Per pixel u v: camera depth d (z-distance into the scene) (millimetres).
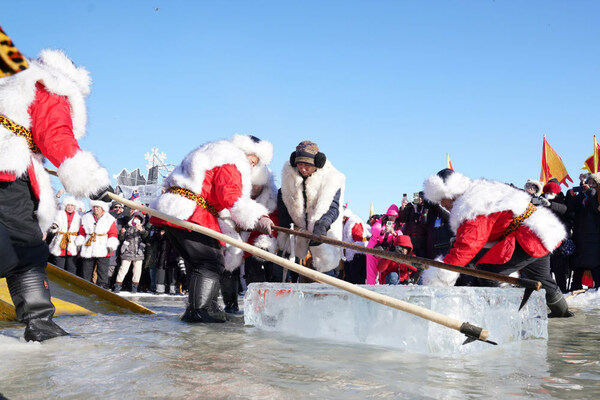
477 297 2891
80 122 3076
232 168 4109
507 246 4168
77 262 9523
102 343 2754
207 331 3412
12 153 2754
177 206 4062
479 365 2414
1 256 2723
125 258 9844
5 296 3861
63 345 2670
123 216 10617
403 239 7559
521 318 3275
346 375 2121
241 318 4465
